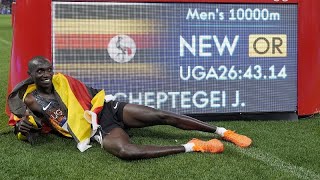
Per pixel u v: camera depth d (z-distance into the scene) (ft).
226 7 60.54
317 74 64.03
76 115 50.31
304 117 64.49
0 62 141.49
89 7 57.26
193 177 41.06
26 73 56.90
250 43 61.62
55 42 56.80
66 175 41.63
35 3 56.24
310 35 63.21
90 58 57.77
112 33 58.03
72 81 52.42
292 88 63.31
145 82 59.21
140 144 51.01
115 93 58.65
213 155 47.11
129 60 58.65
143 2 58.39
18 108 52.06
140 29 58.54
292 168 43.73
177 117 51.70
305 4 62.64
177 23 59.36
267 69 62.39
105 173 42.01
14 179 40.83
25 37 56.65
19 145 50.67
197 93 60.54
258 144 51.37
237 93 61.72
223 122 60.95
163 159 45.65
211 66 60.70
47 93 51.96
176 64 59.72
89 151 48.55
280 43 62.49
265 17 61.77
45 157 46.60
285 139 53.36
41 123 51.03
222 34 60.70
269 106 62.80
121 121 51.57
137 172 42.19
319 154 47.85
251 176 41.39
